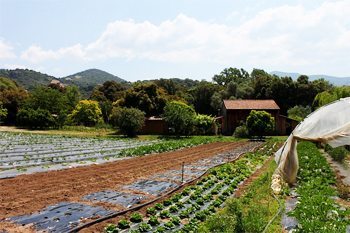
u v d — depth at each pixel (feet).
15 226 47.88
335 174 94.48
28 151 145.07
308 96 312.91
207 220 50.34
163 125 261.24
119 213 55.36
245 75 495.41
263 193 66.03
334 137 27.25
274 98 319.06
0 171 93.20
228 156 130.62
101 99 346.95
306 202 55.98
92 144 181.88
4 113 267.59
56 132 248.73
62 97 294.66
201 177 91.86
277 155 32.73
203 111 357.20
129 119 228.63
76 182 78.02
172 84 397.60
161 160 122.93
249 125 226.99
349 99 27.81
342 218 52.34
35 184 74.23
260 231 44.32
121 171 95.50
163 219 54.60
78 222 50.85
